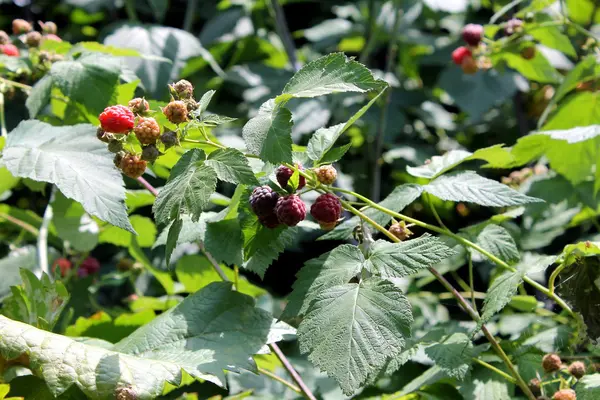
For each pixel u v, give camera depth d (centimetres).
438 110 139
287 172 69
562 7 97
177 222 65
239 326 73
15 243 105
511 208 99
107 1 143
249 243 72
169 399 90
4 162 73
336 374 65
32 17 158
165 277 97
